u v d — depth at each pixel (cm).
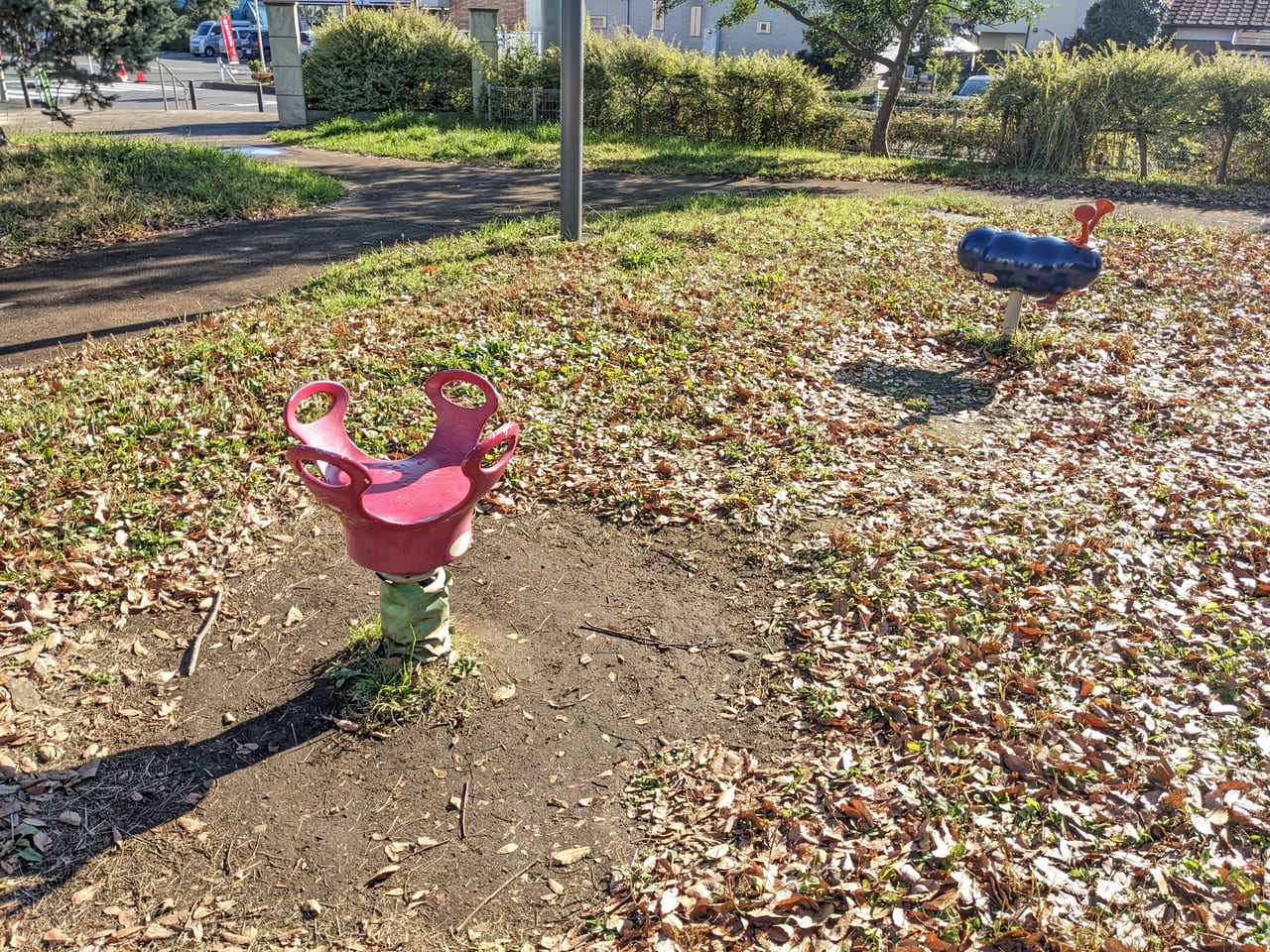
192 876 305
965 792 334
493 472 346
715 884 301
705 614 441
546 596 452
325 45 2308
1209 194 1648
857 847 312
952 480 573
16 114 2220
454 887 304
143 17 1223
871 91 3241
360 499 323
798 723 373
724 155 1950
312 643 414
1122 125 1859
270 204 1228
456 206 1311
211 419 589
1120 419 678
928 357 790
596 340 739
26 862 306
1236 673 399
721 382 687
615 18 3959
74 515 491
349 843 319
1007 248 762
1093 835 318
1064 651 411
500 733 367
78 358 687
